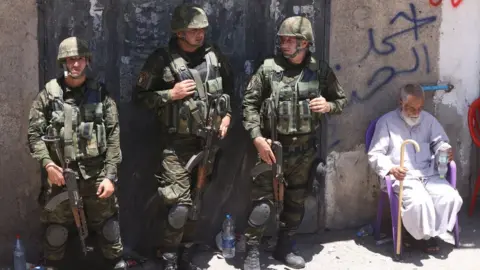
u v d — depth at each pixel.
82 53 3.67
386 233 5.02
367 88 4.93
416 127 4.77
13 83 4.17
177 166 4.06
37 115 3.73
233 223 4.70
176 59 3.99
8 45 4.12
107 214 3.97
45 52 4.18
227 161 4.70
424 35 4.99
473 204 5.29
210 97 4.04
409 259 4.58
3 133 4.21
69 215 3.92
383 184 4.78
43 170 4.12
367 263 4.52
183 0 4.40
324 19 4.70
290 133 4.17
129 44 4.35
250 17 4.55
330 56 4.79
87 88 3.80
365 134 4.95
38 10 4.13
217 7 4.48
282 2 4.59
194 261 4.50
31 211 4.36
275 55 4.33
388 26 4.89
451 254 4.67
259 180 4.29
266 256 4.61
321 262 4.53
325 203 5.00
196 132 4.02
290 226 4.46
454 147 5.25
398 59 4.96
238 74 4.60
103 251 4.08
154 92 3.99
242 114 4.49
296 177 4.36
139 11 4.33
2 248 4.33
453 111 5.18
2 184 4.27
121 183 4.53
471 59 5.14
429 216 4.49
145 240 4.63
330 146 4.92
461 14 5.05
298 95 4.14
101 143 3.80
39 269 4.13
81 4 4.21
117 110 4.21
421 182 4.68
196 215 4.14
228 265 4.46
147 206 4.59
